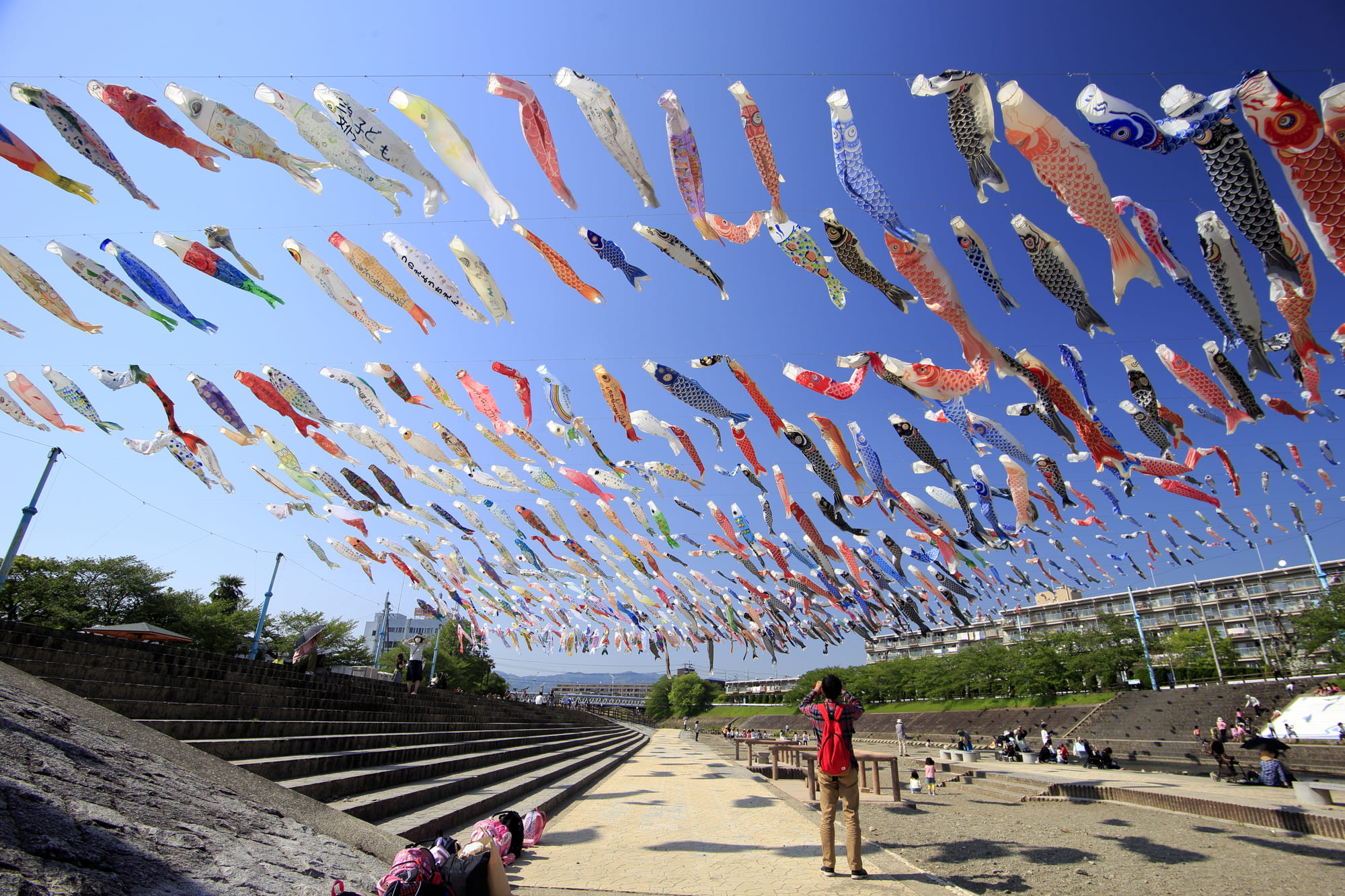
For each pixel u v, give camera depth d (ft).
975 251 14.24
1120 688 127.75
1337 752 56.13
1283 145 10.77
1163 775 48.80
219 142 13.46
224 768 13.67
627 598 47.62
